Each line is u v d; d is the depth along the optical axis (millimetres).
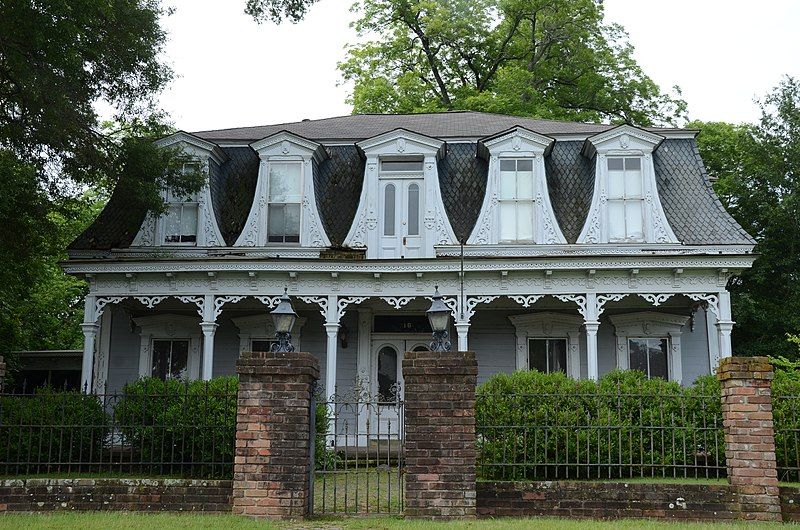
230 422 11688
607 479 11023
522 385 11734
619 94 37031
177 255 19172
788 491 9578
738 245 18172
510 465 10594
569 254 18453
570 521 9102
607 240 18797
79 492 10000
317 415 14227
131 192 17875
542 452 11203
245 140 20891
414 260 17766
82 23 14789
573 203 19578
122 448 10812
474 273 17969
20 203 16359
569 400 11031
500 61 38312
